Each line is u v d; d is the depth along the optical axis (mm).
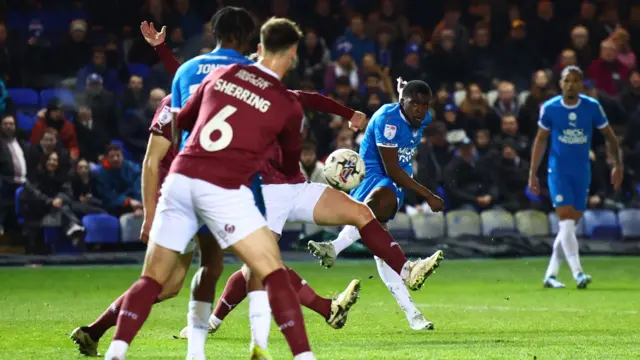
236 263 55406
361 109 63031
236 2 71000
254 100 17281
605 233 61812
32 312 32500
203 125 17203
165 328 27781
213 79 17641
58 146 55156
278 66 17812
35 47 64688
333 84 66375
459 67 68625
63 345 23766
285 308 16812
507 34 73188
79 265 53562
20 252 54438
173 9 68438
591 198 62781
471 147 60406
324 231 56406
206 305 19688
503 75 70688
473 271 51438
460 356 21375
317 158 60531
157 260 17344
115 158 56000
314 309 22984
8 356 21625
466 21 73500
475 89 64062
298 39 17875
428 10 77125
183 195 17094
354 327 28516
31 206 53781
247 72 17578
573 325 28891
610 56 67875
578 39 71750
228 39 19812
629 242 61625
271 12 71688
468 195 60188
